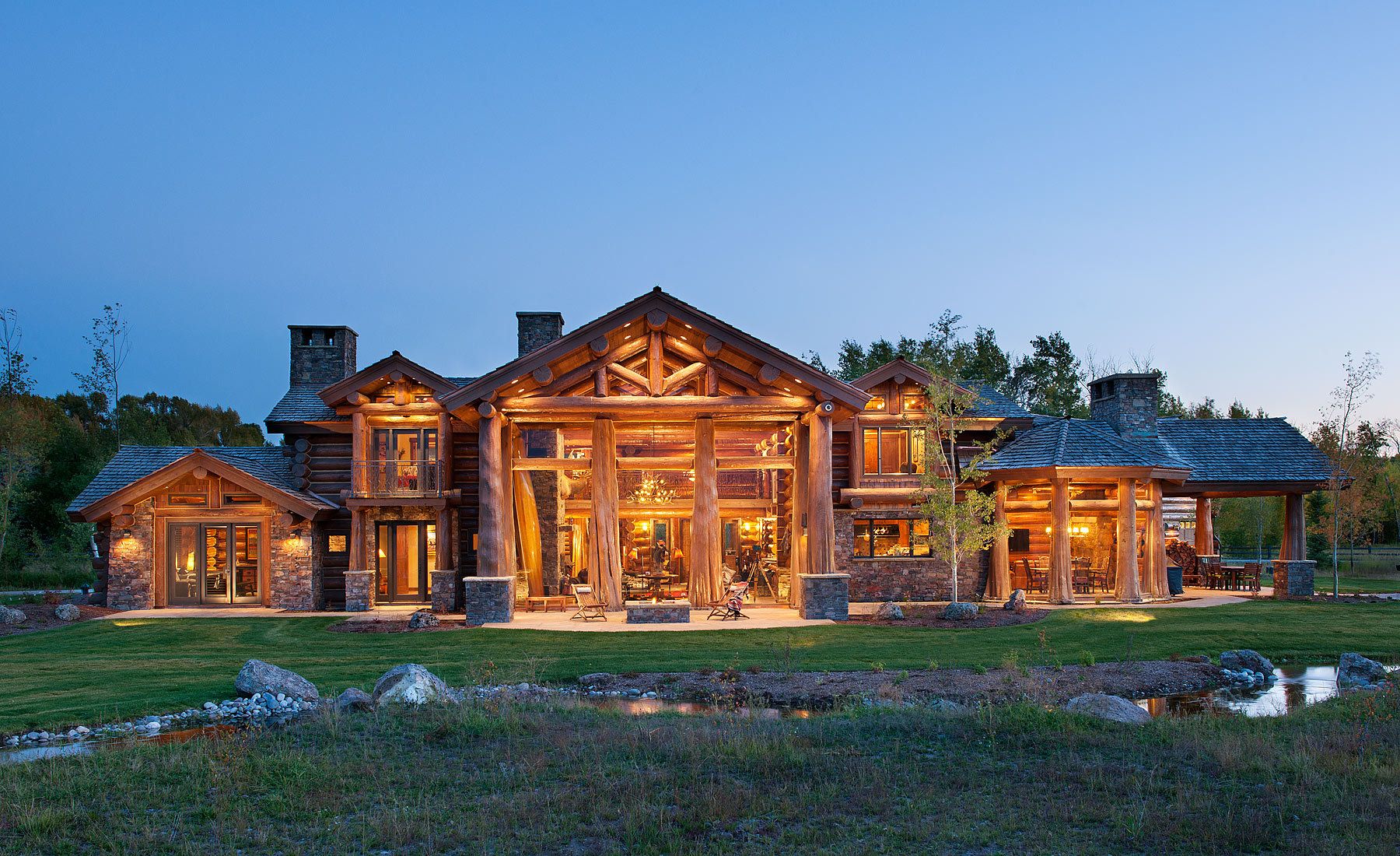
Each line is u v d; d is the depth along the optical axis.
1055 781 8.90
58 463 49.50
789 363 22.36
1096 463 25.33
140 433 57.47
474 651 17.80
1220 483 27.84
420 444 27.16
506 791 8.77
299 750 10.22
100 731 12.06
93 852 7.43
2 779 9.22
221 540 26.41
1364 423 28.33
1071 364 65.19
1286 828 7.48
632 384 22.92
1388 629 19.56
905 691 13.96
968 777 9.05
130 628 21.50
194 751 10.26
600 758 9.76
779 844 7.30
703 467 23.39
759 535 29.94
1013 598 23.30
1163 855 6.99
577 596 22.14
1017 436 28.50
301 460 27.62
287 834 7.74
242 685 14.04
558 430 27.20
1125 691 14.33
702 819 7.82
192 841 7.57
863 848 7.20
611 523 22.89
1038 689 13.71
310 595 25.77
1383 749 9.73
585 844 7.41
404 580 27.52
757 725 11.24
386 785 9.03
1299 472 27.97
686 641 18.67
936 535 24.86
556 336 28.94
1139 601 25.69
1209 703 13.84
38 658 17.36
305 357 29.25
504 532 22.73
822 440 22.42
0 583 39.06
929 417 26.41
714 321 22.22
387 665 16.31
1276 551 45.19
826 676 15.24
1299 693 14.55
